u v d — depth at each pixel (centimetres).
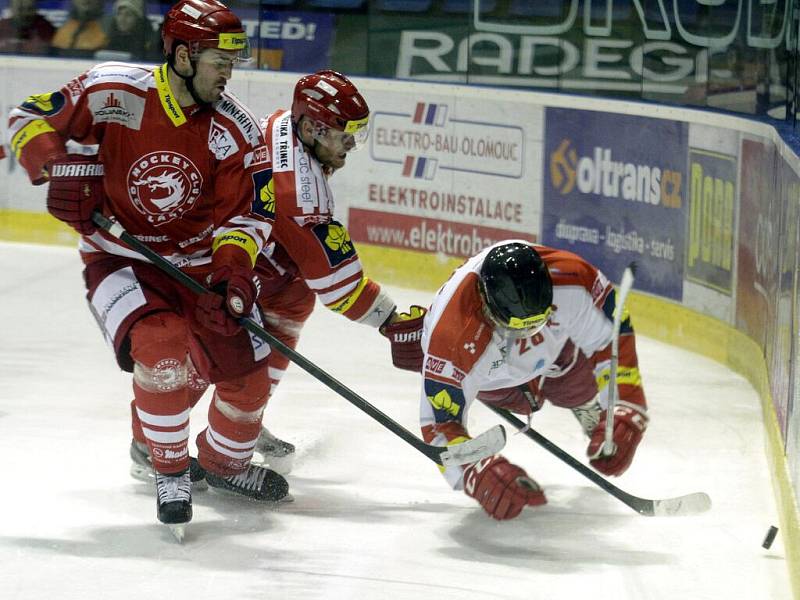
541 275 1168
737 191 2017
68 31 3045
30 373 1928
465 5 2602
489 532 1295
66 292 2519
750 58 2045
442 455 1193
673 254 2200
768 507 1390
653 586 1153
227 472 1362
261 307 1469
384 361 2056
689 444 1631
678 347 2192
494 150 2516
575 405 1413
